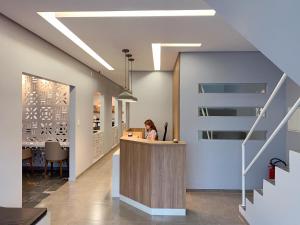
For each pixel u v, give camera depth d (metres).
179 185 4.12
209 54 5.35
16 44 3.67
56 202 4.69
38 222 2.02
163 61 6.41
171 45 4.82
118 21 3.55
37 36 4.30
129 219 3.94
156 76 8.07
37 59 4.30
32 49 4.14
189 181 5.36
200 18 3.41
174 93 7.04
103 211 4.27
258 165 5.27
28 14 3.33
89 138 7.50
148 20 3.50
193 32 4.00
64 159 6.79
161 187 4.13
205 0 1.88
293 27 1.16
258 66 5.30
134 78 8.12
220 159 5.33
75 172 6.27
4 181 3.41
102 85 9.12
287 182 2.59
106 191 5.39
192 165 5.36
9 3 2.99
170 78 8.05
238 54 5.31
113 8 3.12
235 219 3.94
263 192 3.17
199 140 5.36
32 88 7.05
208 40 4.45
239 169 5.31
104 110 9.53
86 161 7.22
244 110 5.34
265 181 3.12
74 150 6.28
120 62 6.57
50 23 3.67
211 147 5.34
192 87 5.37
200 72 5.36
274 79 5.29
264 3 1.30
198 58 5.36
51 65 4.86
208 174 5.34
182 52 5.36
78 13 3.40
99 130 9.36
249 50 5.21
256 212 3.40
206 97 5.36
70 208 4.39
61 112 7.03
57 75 5.15
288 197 2.57
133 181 4.53
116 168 4.99
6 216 2.01
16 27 3.67
